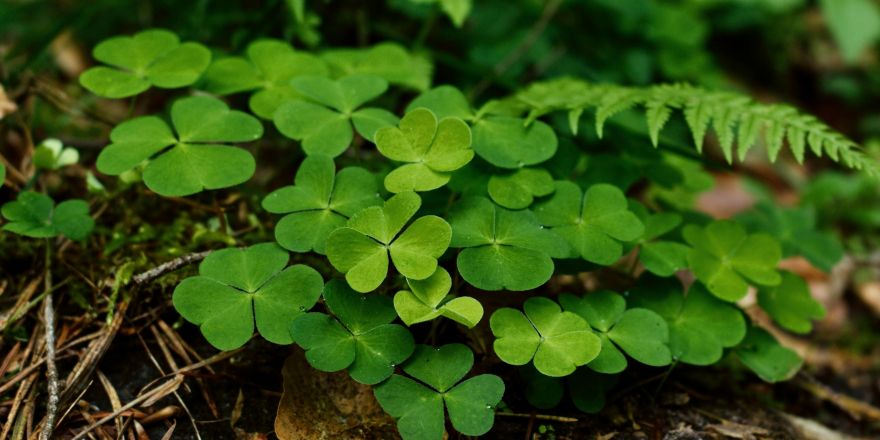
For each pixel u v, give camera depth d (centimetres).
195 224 47
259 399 42
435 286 41
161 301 44
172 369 43
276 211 42
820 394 50
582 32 63
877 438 49
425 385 40
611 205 44
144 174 42
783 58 90
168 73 46
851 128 89
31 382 42
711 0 81
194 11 56
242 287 41
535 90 50
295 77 47
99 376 42
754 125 46
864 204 68
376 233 41
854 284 61
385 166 49
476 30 61
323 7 57
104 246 46
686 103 47
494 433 42
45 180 47
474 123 45
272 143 51
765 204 52
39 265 45
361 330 41
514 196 43
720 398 46
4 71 51
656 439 43
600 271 48
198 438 41
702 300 45
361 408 41
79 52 60
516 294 44
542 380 42
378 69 50
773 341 46
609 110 46
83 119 53
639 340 42
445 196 45
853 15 76
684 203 51
